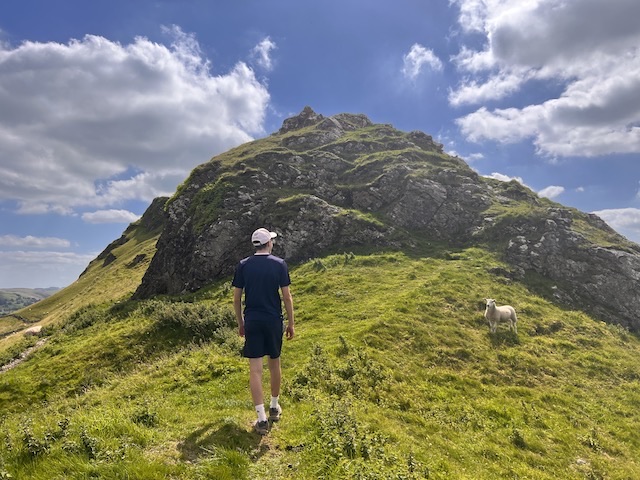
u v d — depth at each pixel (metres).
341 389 15.10
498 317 25.02
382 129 75.69
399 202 49.59
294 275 38.22
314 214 47.19
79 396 18.91
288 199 49.50
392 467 7.28
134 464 6.08
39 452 6.41
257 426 7.88
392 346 21.19
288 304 8.19
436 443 11.98
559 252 39.12
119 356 24.70
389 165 56.88
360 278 34.66
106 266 85.69
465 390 17.91
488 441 13.69
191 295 40.12
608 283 35.94
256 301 7.94
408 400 15.50
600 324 30.44
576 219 47.38
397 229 46.22
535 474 11.91
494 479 10.68
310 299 30.95
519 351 23.08
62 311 65.00
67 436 6.95
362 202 51.72
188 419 8.87
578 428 16.20
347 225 46.16
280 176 56.03
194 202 53.22
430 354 21.03
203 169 59.34
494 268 36.44
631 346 27.59
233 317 26.22
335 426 8.26
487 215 46.62
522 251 39.66
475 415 15.54
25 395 22.39
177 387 14.88
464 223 47.09
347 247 44.09
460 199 50.19
